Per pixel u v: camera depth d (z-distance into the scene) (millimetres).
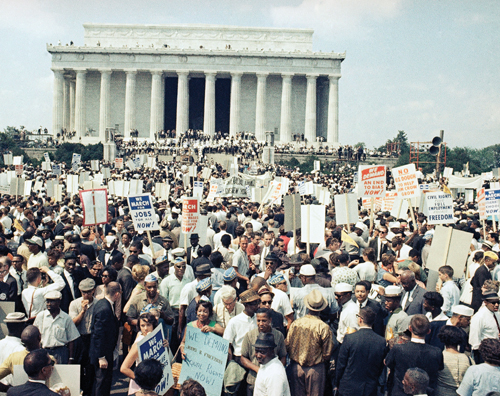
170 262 17812
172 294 15297
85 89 129625
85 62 124438
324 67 125438
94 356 13203
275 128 133000
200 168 79375
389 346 12242
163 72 127125
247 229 21891
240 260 17688
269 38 133000
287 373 11797
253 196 37375
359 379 11422
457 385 11133
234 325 12133
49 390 9789
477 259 18016
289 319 13273
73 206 30375
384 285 16438
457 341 11312
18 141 116625
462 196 50719
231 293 12805
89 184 36969
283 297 13391
